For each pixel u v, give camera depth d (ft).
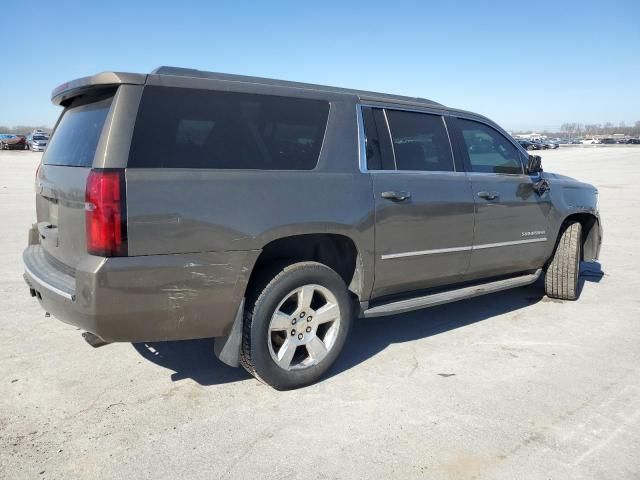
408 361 13.82
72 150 11.10
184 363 13.43
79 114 11.66
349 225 12.22
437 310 18.28
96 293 9.42
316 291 12.17
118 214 9.45
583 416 11.08
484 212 15.48
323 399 11.69
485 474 9.14
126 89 9.94
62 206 10.84
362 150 12.97
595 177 79.36
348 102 13.05
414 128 14.47
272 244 11.83
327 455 9.62
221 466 9.26
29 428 10.32
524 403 11.60
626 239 31.58
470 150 15.83
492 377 12.89
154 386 12.17
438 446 9.94
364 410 11.23
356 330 16.20
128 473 9.03
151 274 9.80
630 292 20.57
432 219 14.05
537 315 17.74
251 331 11.16
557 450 9.86
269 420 10.77
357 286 13.01
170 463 9.32
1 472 8.96
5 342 14.44
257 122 11.41
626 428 10.64
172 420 10.72
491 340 15.39
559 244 18.89
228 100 11.05
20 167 95.14
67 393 11.75
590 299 19.63
